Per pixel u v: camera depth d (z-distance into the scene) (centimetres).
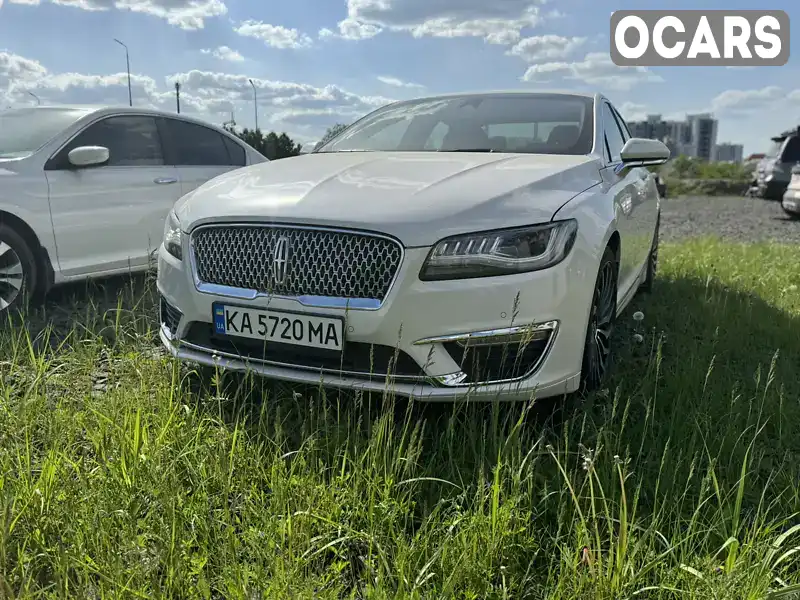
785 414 269
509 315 238
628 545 176
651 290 522
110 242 464
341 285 242
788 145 1695
